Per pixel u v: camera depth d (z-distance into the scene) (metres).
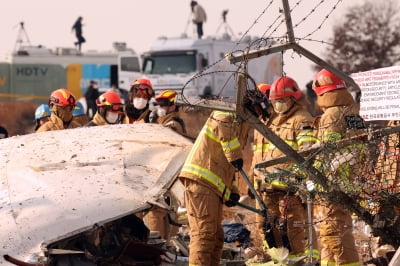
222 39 49.69
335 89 12.28
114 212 11.34
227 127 11.45
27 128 56.19
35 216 11.12
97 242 11.64
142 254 12.09
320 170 10.10
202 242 11.58
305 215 13.24
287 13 9.90
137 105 17.42
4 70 56.38
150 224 14.34
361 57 45.62
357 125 11.15
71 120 17.98
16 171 12.24
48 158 12.64
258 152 13.47
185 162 11.87
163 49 49.69
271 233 12.82
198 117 28.08
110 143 13.05
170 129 14.06
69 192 11.58
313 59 10.19
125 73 54.84
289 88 13.11
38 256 10.60
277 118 13.27
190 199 11.64
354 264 11.89
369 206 10.22
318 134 12.44
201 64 49.34
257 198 11.57
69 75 56.31
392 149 10.61
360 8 45.50
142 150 12.86
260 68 51.88
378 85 10.58
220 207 11.84
